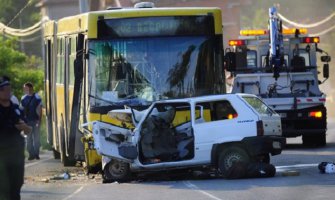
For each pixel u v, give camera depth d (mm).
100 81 37625
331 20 120000
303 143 53500
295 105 51594
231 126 34938
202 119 35188
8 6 150125
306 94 52625
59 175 39531
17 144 24062
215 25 38406
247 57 55469
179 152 35062
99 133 34875
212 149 34875
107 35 37781
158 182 35312
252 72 54938
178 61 38062
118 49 37812
